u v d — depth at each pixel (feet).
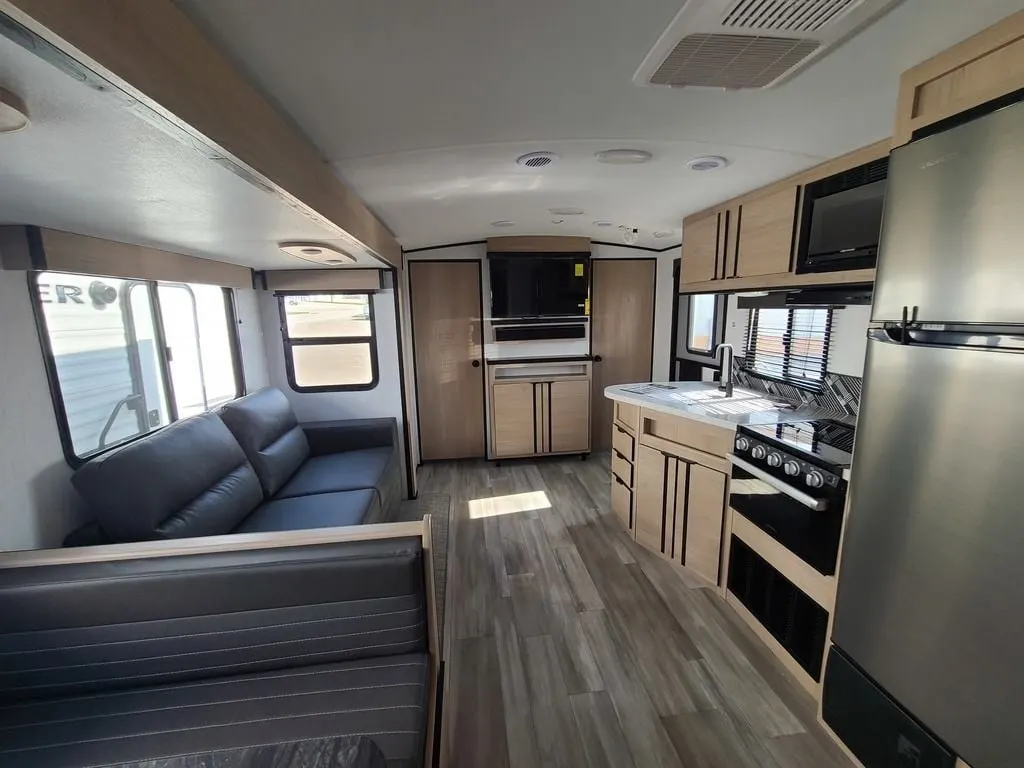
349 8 2.82
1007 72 3.25
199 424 7.79
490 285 14.28
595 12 3.00
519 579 8.68
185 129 2.77
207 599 4.53
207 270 8.76
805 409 8.34
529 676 6.41
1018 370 3.24
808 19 3.13
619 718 5.74
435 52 3.42
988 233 3.34
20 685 4.46
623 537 10.23
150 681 4.62
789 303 7.15
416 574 4.78
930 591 3.99
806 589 6.03
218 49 3.15
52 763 3.82
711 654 6.75
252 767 3.14
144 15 2.32
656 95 4.29
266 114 3.86
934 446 3.85
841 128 5.16
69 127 2.69
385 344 12.23
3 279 5.26
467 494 12.89
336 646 4.83
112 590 4.38
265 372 11.83
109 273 6.28
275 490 9.04
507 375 14.99
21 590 4.29
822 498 5.68
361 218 7.36
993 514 3.46
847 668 5.02
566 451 15.29
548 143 5.46
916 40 3.46
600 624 7.42
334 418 12.39
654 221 10.80
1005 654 3.47
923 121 3.86
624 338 15.65
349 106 4.19
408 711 4.25
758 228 7.65
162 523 6.16
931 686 4.05
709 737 5.48
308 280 11.29
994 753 3.59
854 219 5.93
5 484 5.26
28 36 1.75
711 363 12.48
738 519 7.50
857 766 5.06
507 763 5.22
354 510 8.15
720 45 3.44
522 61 3.61
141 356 7.51
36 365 5.65
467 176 6.76
